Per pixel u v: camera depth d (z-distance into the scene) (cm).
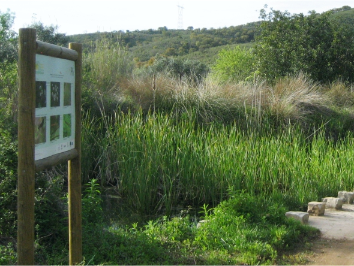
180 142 927
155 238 564
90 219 636
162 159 883
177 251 536
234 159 891
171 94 1349
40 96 363
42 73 364
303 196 817
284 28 1934
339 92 1647
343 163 995
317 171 939
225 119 1305
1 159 578
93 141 1073
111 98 1316
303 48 1836
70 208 443
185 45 4881
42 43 357
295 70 1797
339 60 1880
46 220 570
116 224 735
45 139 373
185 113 1249
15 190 564
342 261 529
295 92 1480
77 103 438
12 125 643
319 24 1897
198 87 1405
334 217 745
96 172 1039
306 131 1350
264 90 1446
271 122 1301
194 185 876
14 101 752
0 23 1091
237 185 851
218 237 570
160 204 862
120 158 955
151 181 855
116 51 1587
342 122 1431
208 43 5012
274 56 1886
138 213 821
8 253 508
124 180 908
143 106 1304
